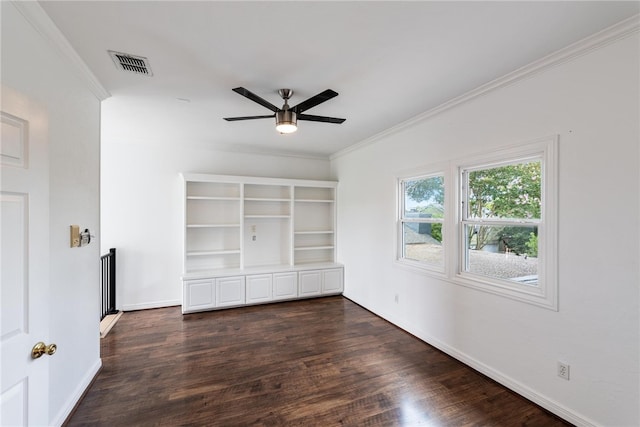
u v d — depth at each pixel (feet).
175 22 5.66
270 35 6.11
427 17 5.52
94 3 5.10
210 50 6.66
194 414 6.96
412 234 12.18
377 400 7.52
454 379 8.48
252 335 11.59
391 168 12.94
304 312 14.40
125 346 10.55
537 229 7.54
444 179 10.12
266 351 10.21
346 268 16.99
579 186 6.43
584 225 6.35
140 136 14.07
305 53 6.81
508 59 7.03
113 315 13.61
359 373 8.79
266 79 8.08
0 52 4.50
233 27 5.83
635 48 5.56
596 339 6.16
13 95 3.67
